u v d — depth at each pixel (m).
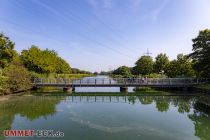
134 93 33.12
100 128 13.84
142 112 18.83
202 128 14.03
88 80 36.12
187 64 43.91
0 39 29.64
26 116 17.00
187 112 18.86
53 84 35.25
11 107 20.69
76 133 12.77
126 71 64.19
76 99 26.91
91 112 18.69
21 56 45.22
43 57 47.84
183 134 12.86
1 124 14.65
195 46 35.47
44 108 20.38
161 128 13.97
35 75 37.78
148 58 59.28
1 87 26.31
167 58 56.62
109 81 35.84
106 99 27.08
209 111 19.25
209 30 34.19
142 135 12.60
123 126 14.34
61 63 69.44
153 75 48.91
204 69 34.19
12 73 29.69
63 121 15.48
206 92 28.58
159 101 25.20
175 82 35.50
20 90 32.41
